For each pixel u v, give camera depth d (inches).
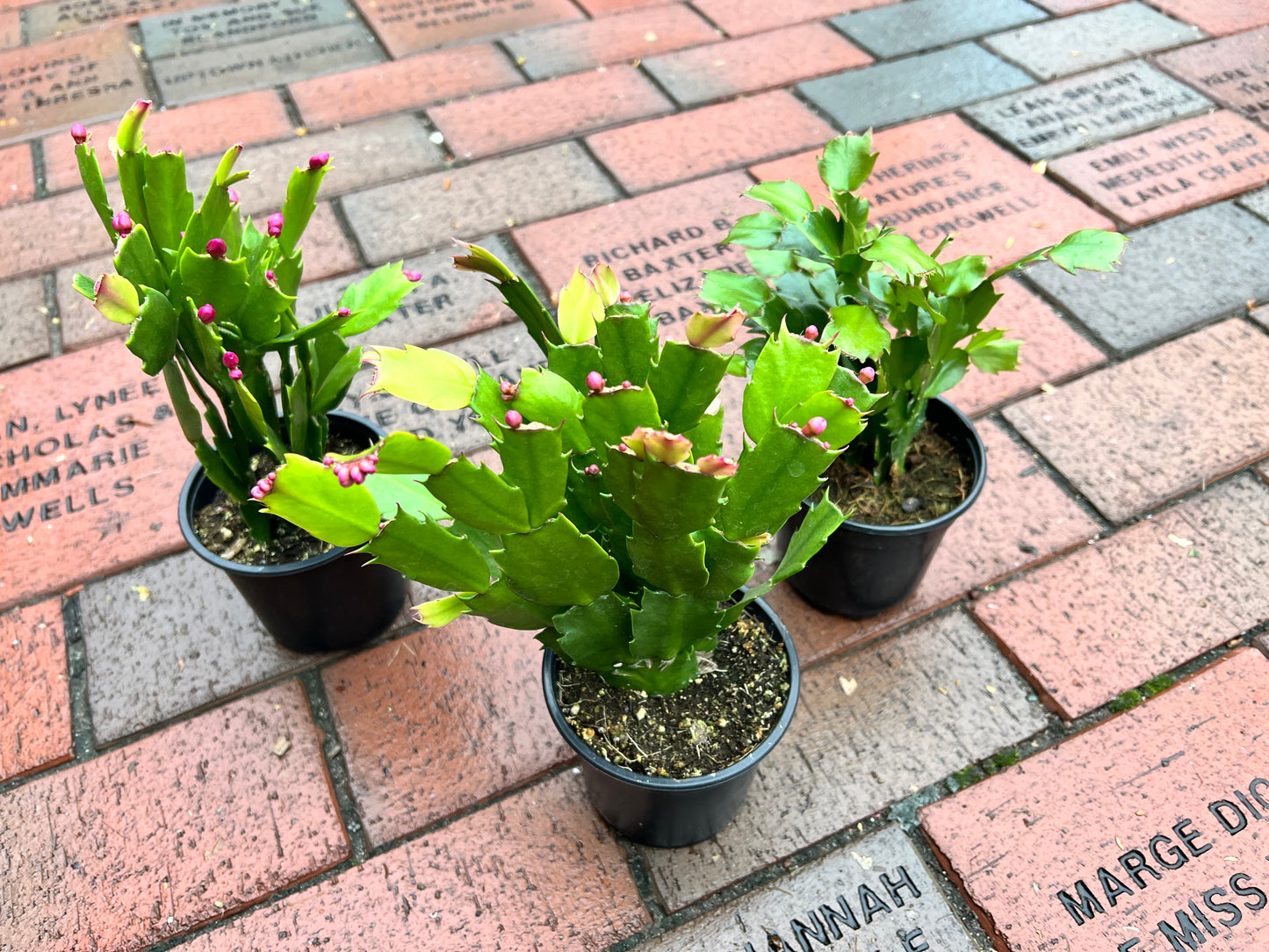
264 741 60.2
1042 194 96.0
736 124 107.4
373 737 60.5
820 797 57.0
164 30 124.6
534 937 52.4
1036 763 57.5
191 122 109.0
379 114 110.0
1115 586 66.0
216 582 68.4
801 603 66.2
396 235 94.7
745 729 47.8
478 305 87.9
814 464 32.3
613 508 39.0
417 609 39.0
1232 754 56.9
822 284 51.2
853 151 49.7
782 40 120.4
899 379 52.3
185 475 74.5
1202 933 50.2
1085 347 81.7
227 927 53.1
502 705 61.7
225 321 46.3
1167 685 61.1
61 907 53.8
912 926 51.9
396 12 127.5
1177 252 89.4
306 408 54.2
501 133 106.8
